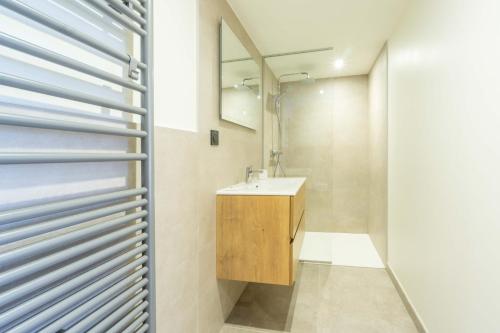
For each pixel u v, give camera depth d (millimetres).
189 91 1474
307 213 3648
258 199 1707
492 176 1036
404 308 2035
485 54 1080
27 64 682
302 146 3623
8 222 576
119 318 866
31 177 685
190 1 1482
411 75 1963
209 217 1677
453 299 1339
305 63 3191
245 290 2324
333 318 1919
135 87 930
